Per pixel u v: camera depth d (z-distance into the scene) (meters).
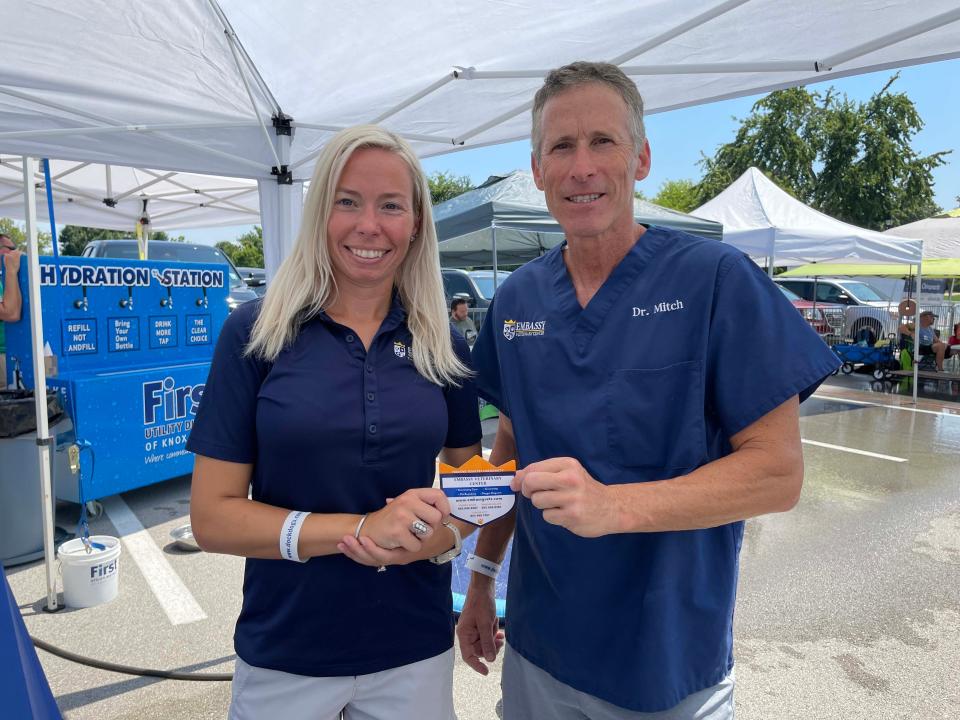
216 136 3.71
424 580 1.48
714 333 1.30
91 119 3.38
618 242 1.41
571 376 1.42
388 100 3.67
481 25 2.84
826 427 8.35
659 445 1.33
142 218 7.82
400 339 1.46
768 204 9.56
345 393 1.36
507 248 10.12
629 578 1.37
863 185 26.36
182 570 3.86
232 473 1.37
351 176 1.36
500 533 1.77
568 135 1.36
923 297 15.84
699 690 1.37
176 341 5.54
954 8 2.41
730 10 2.49
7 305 4.14
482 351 1.68
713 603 1.38
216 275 5.88
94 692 2.70
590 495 1.12
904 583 3.80
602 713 1.41
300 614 1.39
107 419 4.66
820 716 2.61
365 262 1.37
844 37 2.73
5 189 7.16
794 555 4.20
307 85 3.46
